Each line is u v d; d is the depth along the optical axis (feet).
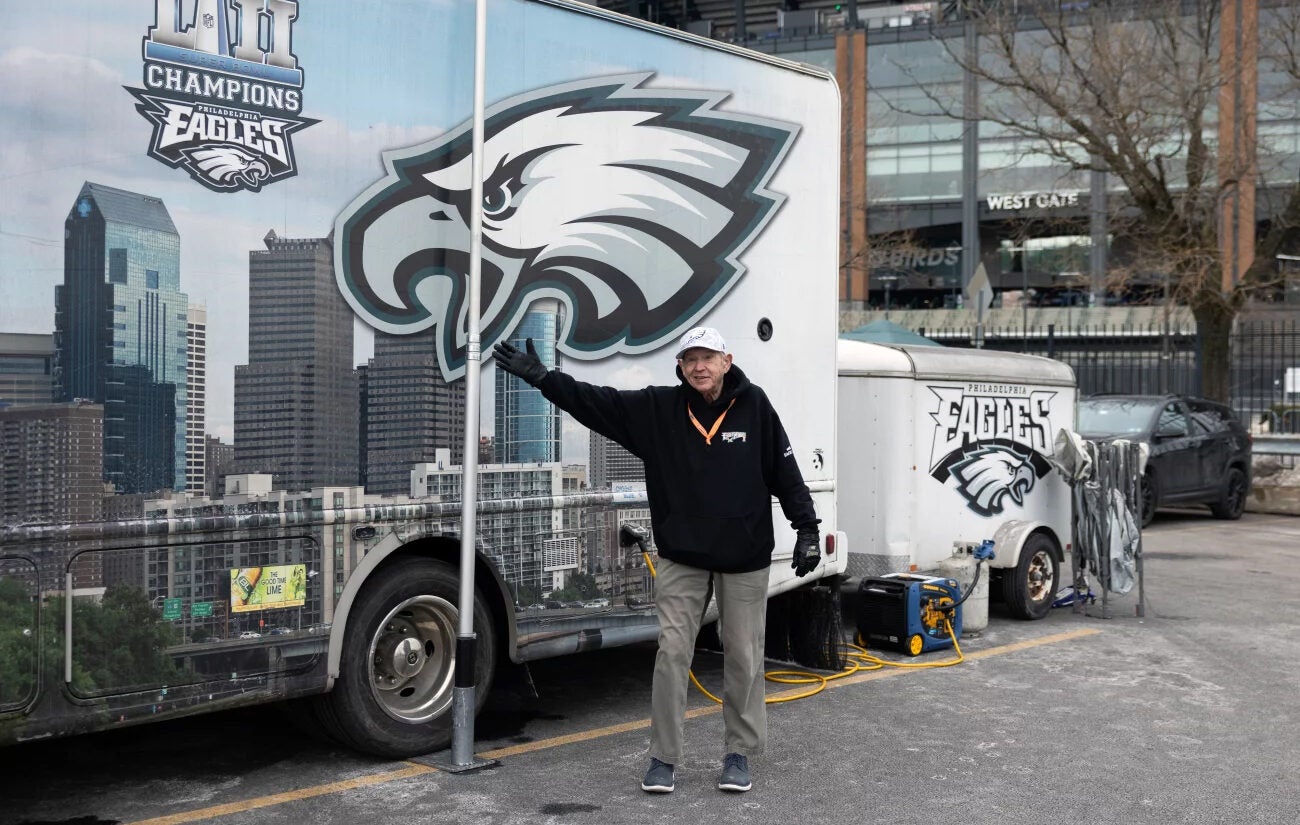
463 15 16.75
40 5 12.96
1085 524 29.37
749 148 20.71
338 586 15.40
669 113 19.36
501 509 17.13
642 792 15.65
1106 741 18.37
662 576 15.81
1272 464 60.08
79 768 16.47
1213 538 47.57
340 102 15.40
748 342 20.74
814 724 19.27
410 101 16.12
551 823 14.42
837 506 25.09
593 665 23.70
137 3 13.64
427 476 16.31
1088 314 129.49
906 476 26.63
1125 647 25.76
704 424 15.57
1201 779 16.47
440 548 16.98
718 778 16.33
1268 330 67.31
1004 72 87.76
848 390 26.71
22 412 12.83
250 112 14.55
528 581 17.56
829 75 22.40
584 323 18.17
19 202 12.80
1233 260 99.30
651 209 19.08
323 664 15.28
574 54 17.99
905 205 148.77
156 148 13.79
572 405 15.75
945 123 155.53
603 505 18.57
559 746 17.84
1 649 12.62
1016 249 148.56
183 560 13.99
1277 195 77.46
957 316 145.89
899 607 24.58
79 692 13.17
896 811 15.03
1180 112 65.00
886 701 20.89
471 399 16.15
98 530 13.29
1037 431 30.14
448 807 14.92
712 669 23.48
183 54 13.98
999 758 17.40
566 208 17.92
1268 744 18.25
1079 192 111.96
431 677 17.12
